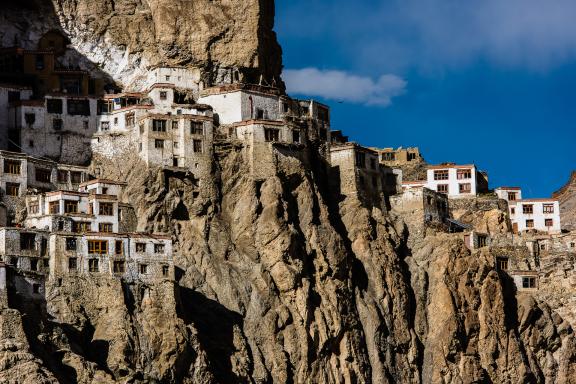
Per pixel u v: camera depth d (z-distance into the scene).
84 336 181.12
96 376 173.25
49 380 166.75
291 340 199.00
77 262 186.25
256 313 199.00
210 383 184.00
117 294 184.25
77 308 183.25
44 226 192.12
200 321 193.75
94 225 196.75
